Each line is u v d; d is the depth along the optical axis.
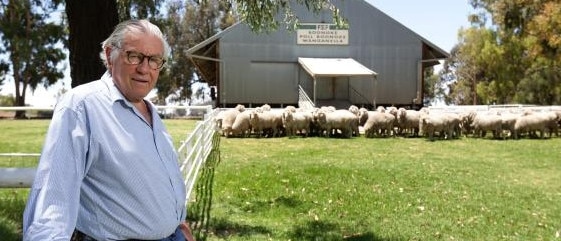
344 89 35.88
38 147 14.60
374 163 12.97
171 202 2.63
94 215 2.45
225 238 6.20
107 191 2.44
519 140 20.44
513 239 6.60
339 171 11.36
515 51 49.31
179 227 2.81
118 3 7.62
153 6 38.00
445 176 11.16
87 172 2.42
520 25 38.22
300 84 35.38
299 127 21.36
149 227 2.52
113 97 2.50
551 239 6.62
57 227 2.20
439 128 20.58
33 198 2.24
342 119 20.92
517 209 8.21
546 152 16.25
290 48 35.19
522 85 54.22
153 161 2.54
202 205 7.89
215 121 18.84
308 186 9.62
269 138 20.58
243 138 20.58
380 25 35.84
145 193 2.49
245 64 34.78
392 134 22.12
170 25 44.09
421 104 36.12
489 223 7.33
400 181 10.35
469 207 8.25
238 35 34.56
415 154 15.38
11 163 10.52
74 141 2.34
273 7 7.93
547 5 33.78
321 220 7.28
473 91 70.31
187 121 27.77
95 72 5.87
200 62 36.66
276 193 9.00
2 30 42.06
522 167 13.07
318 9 8.10
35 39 42.50
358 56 35.81
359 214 7.66
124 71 2.57
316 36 35.31
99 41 5.88
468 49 54.50
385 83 36.03
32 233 2.17
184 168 6.95
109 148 2.41
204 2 9.55
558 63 40.88
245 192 8.98
